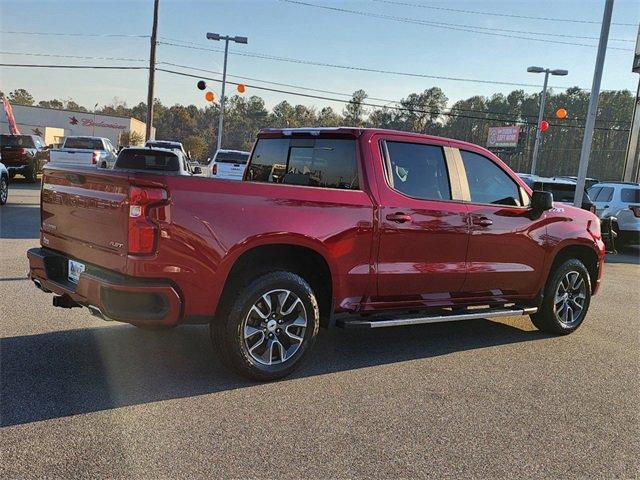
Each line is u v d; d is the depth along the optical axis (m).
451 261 5.28
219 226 4.02
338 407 4.02
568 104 90.94
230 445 3.38
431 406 4.13
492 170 5.71
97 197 4.07
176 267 3.90
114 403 3.86
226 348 4.23
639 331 6.73
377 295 4.91
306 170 5.43
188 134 133.25
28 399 3.84
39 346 4.90
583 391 4.61
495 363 5.24
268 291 4.31
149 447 3.30
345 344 5.61
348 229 4.61
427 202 5.09
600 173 87.56
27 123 69.38
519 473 3.26
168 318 3.93
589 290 6.53
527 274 5.89
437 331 6.34
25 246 9.74
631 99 87.81
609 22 14.82
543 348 5.83
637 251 16.61
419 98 92.81
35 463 3.05
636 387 4.76
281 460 3.24
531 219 5.86
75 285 4.32
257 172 6.05
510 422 3.94
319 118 108.19
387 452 3.41
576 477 3.25
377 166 4.88
